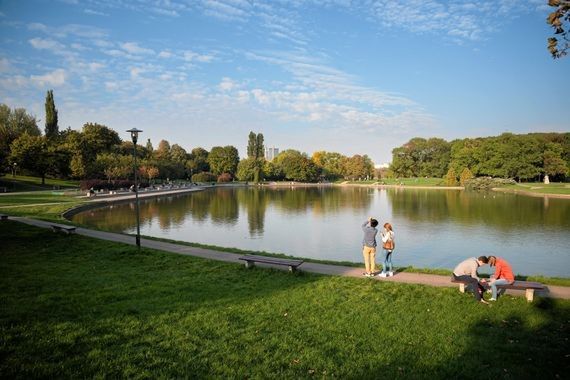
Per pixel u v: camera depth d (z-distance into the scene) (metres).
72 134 109.00
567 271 22.03
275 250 27.67
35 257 17.33
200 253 18.84
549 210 53.16
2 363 6.99
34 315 9.47
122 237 23.33
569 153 117.06
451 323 9.83
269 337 8.80
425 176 163.12
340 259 24.62
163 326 9.16
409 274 14.88
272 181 176.50
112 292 11.80
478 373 7.40
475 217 46.38
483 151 126.81
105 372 6.90
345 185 154.00
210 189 125.75
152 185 113.06
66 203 52.75
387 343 8.67
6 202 51.12
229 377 6.96
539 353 8.17
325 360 7.81
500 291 12.55
